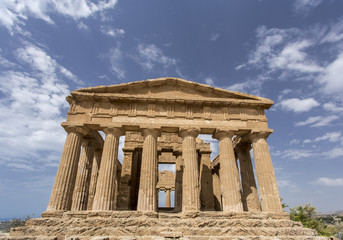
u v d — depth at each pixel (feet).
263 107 78.69
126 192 95.55
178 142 104.53
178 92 77.61
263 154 71.10
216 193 113.60
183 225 54.39
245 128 74.43
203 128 73.26
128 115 72.79
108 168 65.26
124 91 75.77
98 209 59.31
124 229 51.31
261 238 47.83
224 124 74.43
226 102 75.72
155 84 77.36
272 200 64.90
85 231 50.29
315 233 54.29
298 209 131.75
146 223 54.39
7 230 103.09
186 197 63.82
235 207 63.21
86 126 71.15
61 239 48.67
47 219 54.13
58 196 59.98
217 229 52.70
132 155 103.55
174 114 74.64
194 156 69.72
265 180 67.62
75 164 66.23
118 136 72.49
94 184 86.28
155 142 71.51
